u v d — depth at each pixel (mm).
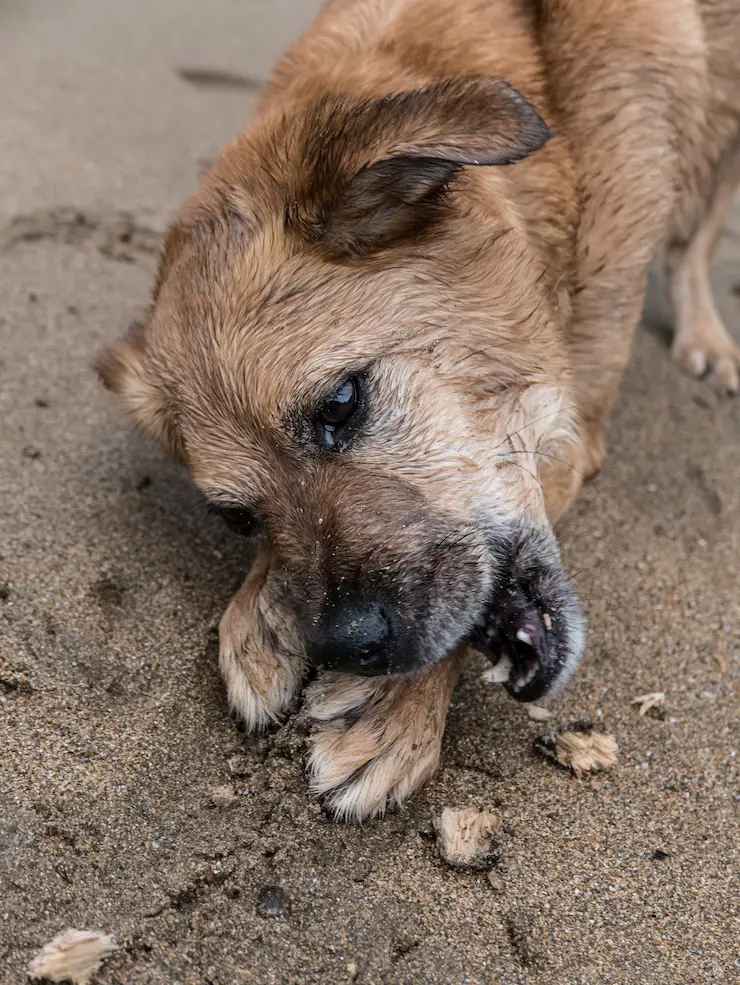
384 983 667
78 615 777
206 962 667
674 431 967
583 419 857
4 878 679
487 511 750
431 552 729
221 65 1435
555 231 806
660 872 707
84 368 926
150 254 1041
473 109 692
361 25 838
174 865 692
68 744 725
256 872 695
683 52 855
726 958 682
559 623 759
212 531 839
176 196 1098
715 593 840
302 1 1720
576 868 706
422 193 731
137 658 765
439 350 750
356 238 740
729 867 710
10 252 1018
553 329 795
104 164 1125
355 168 715
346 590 713
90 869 688
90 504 838
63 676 749
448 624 727
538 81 821
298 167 735
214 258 755
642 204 839
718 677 791
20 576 787
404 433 741
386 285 745
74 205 1065
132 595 795
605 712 771
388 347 741
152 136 1207
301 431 732
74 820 700
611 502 900
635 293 854
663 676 790
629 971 676
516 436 771
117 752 726
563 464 810
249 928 678
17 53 1390
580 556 857
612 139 828
